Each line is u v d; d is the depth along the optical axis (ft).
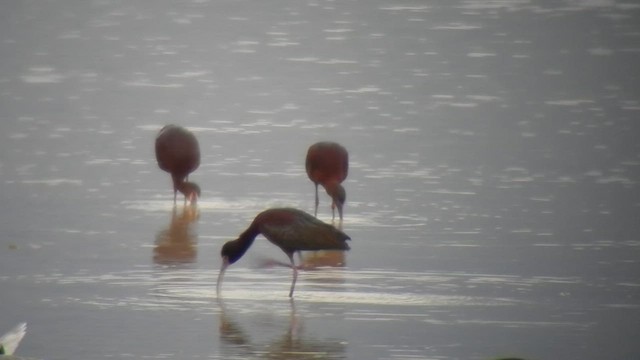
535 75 102.73
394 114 86.17
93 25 136.87
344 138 76.79
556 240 50.29
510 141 75.72
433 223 53.83
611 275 44.39
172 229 52.11
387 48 119.55
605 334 37.06
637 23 131.23
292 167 68.39
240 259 46.75
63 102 91.20
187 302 40.37
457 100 91.76
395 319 38.52
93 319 37.99
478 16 138.51
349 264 45.98
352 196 60.34
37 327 37.09
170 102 92.12
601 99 90.94
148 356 34.37
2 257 46.24
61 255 46.73
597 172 65.98
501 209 56.85
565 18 135.33
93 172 65.98
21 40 126.00
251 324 37.76
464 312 39.40
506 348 35.55
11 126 80.33
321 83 100.58
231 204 58.44
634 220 54.34
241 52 119.65
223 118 84.99
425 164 68.49
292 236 41.68
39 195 59.52
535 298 41.19
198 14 144.56
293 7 148.77
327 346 35.60
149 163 69.05
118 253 47.21
